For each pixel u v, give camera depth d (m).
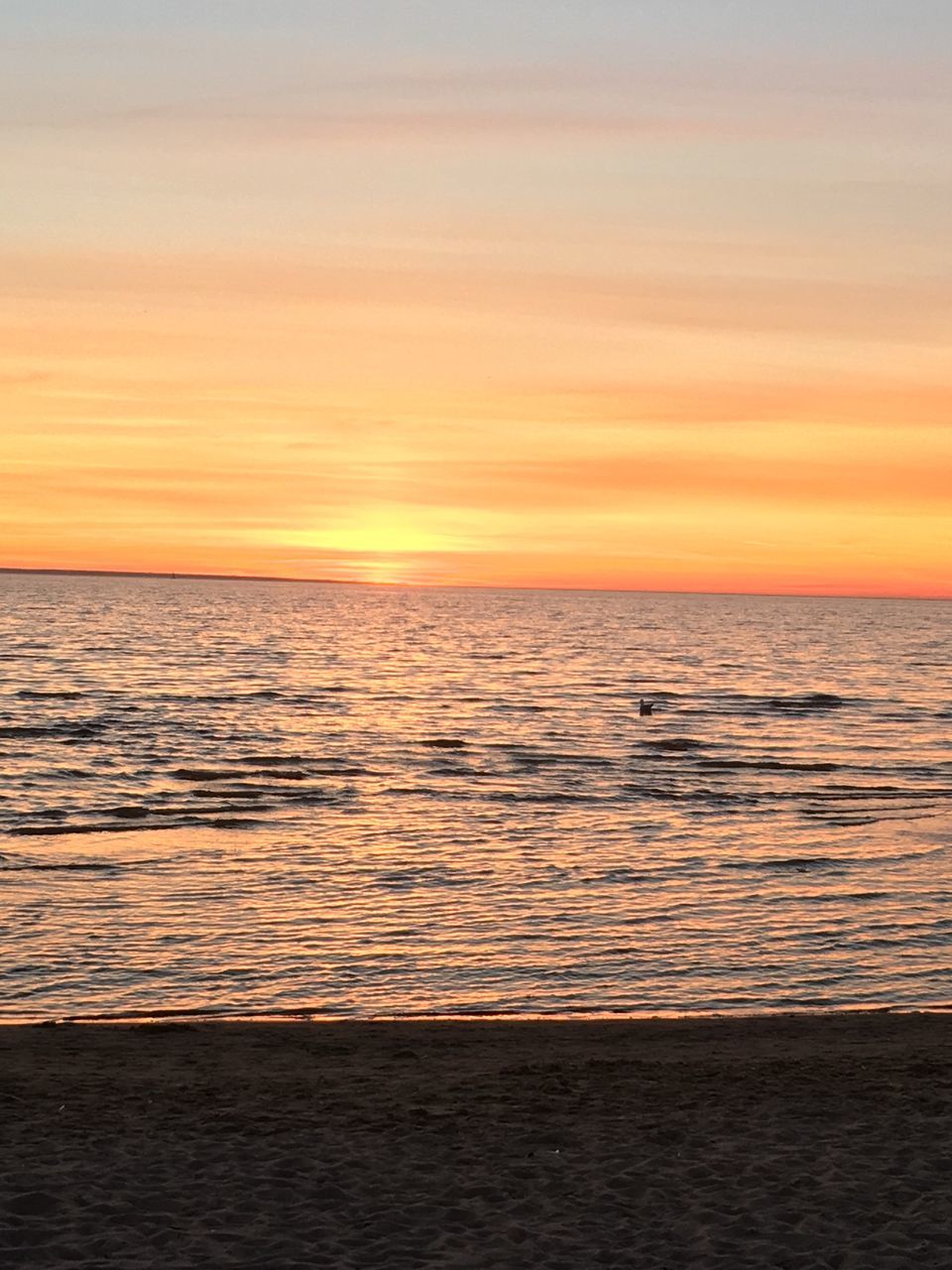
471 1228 8.47
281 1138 10.38
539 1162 9.83
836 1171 9.57
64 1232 8.16
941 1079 12.80
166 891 24.08
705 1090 12.24
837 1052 14.33
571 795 38.62
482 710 66.75
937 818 35.56
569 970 19.22
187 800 36.47
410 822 33.03
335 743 51.22
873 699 78.69
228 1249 7.96
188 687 75.44
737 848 29.92
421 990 18.03
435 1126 10.83
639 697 77.19
